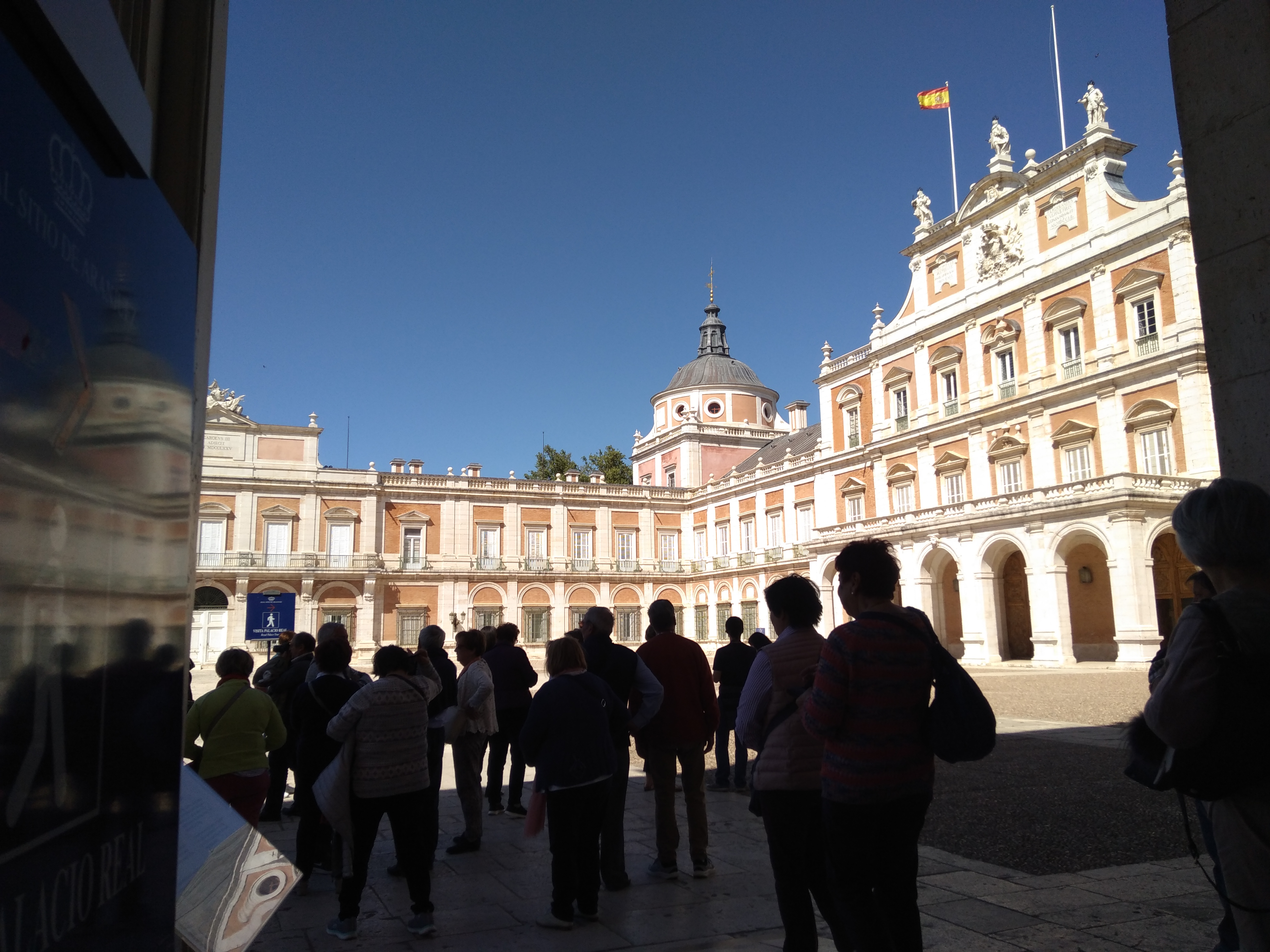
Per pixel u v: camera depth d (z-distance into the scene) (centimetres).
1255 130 381
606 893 630
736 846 771
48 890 120
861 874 367
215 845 261
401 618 4812
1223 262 392
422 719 570
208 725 624
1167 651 268
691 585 5638
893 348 4181
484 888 652
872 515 4244
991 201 3716
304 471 4644
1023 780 1041
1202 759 242
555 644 603
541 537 5234
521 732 573
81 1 129
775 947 512
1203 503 266
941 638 3606
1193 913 536
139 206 163
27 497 114
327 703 678
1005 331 3616
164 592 175
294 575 4534
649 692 651
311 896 649
